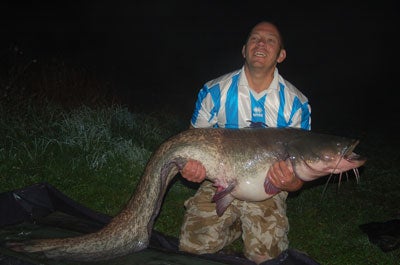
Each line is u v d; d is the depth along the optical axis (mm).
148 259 1540
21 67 3328
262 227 1643
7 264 1471
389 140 3783
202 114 1806
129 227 1532
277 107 1740
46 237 1703
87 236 1521
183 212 2213
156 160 1567
